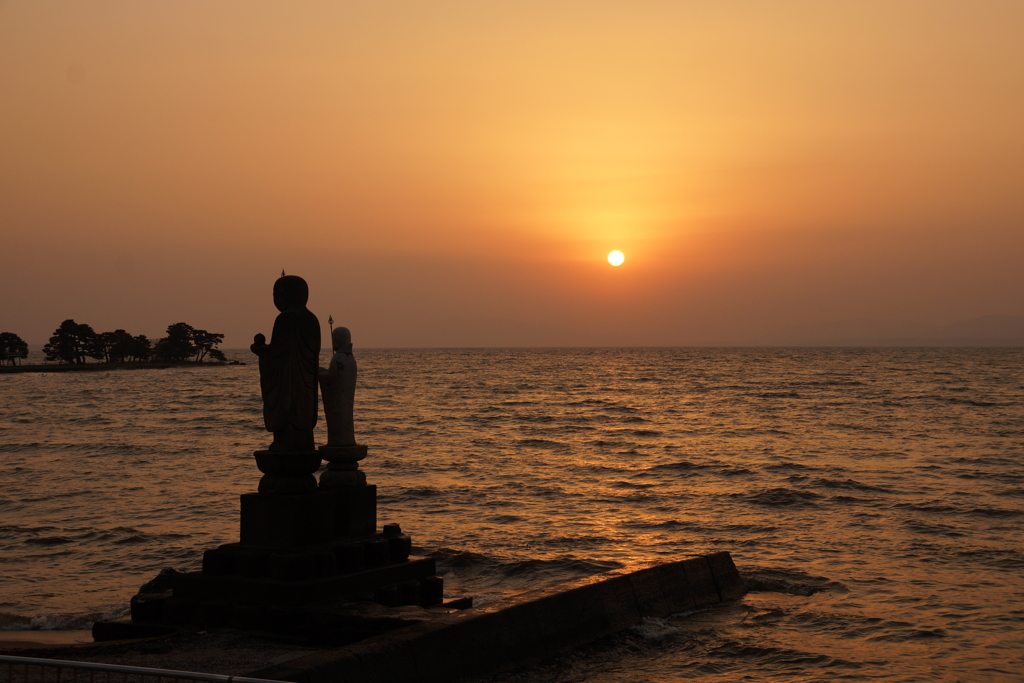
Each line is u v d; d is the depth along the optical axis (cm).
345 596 1046
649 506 2561
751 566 1756
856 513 2416
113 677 820
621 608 1251
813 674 1128
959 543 1991
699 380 13175
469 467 3506
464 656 963
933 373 15275
